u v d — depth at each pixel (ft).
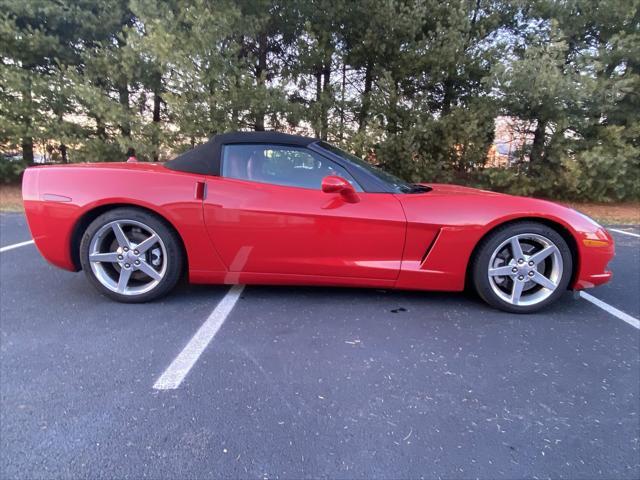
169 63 21.58
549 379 6.93
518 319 9.25
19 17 25.00
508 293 9.52
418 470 4.95
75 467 4.89
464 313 9.48
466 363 7.38
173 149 25.27
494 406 6.20
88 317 8.95
